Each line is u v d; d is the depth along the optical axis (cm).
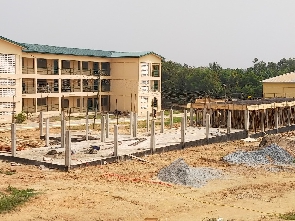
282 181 2634
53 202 2083
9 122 5575
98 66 7162
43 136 4128
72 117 6212
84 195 2212
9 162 3089
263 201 2212
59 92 6444
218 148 3762
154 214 1962
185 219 1900
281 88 6744
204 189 2436
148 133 4397
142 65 7044
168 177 2633
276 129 4838
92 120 5922
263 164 3102
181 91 9150
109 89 7231
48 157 3089
